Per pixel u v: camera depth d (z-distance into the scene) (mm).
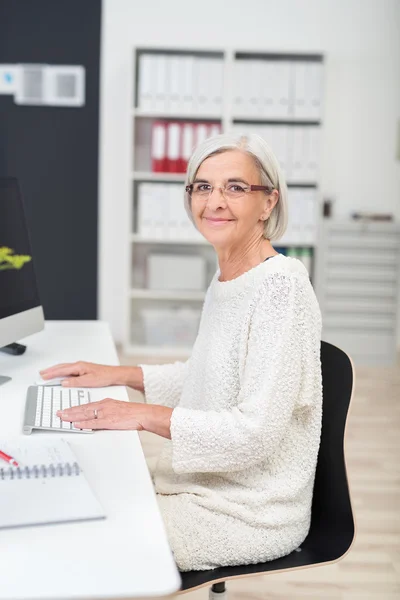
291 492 1599
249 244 1727
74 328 2719
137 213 5891
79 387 1940
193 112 5539
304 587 2475
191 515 1559
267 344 1534
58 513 1166
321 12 5754
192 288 5742
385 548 2734
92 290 6059
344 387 1661
